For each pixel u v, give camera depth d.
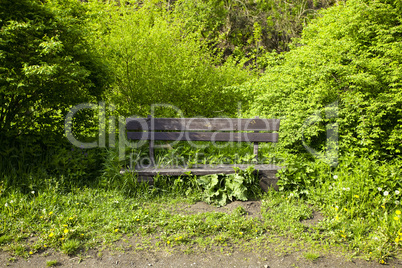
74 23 4.25
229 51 10.68
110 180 3.88
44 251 2.70
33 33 3.79
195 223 3.16
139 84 5.74
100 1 6.04
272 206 3.56
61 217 3.12
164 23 6.18
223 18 10.70
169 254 2.74
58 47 3.71
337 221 3.15
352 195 3.49
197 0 9.82
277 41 10.70
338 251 2.80
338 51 4.77
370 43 4.99
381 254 2.72
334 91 4.68
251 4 11.21
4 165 3.86
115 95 5.74
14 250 2.66
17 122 4.25
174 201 3.65
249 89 5.42
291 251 2.81
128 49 5.46
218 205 3.61
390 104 4.20
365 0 5.18
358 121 4.43
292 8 10.73
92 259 2.64
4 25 3.66
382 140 4.43
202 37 9.88
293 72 5.02
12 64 3.74
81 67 4.09
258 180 3.88
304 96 4.83
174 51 5.98
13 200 3.24
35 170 3.92
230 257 2.72
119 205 3.48
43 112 4.41
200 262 2.65
